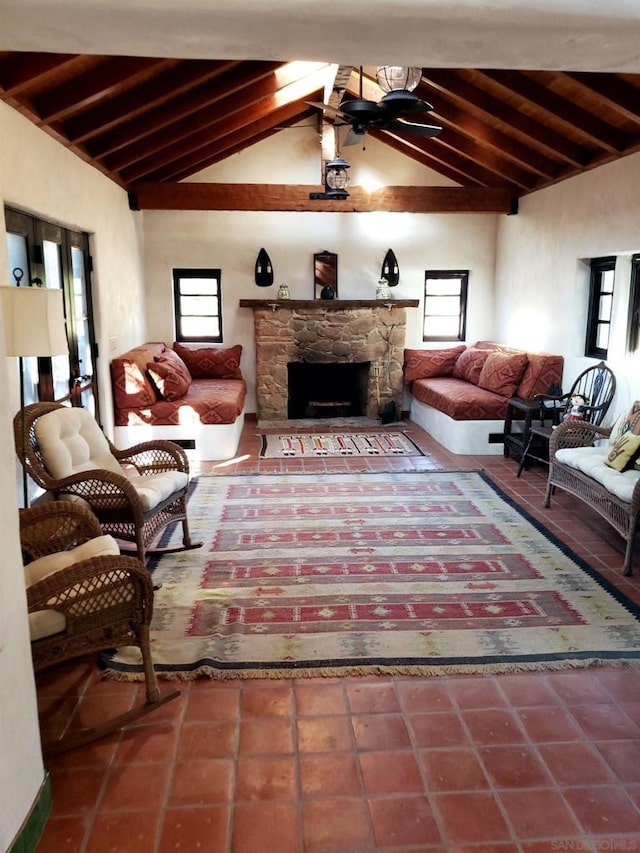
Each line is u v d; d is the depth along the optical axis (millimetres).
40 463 3186
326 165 6094
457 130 6285
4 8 1757
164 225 7281
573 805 1880
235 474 5355
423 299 7719
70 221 4488
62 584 2076
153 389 6008
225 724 2232
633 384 4930
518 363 6160
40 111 3666
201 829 1794
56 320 2723
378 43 1999
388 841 1756
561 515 4371
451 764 2041
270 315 7363
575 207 5754
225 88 4688
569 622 2926
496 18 1844
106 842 1754
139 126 4750
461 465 5668
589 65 2193
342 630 2846
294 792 1927
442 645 2723
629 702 2361
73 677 2516
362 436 6848
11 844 1590
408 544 3832
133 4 1747
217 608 3049
